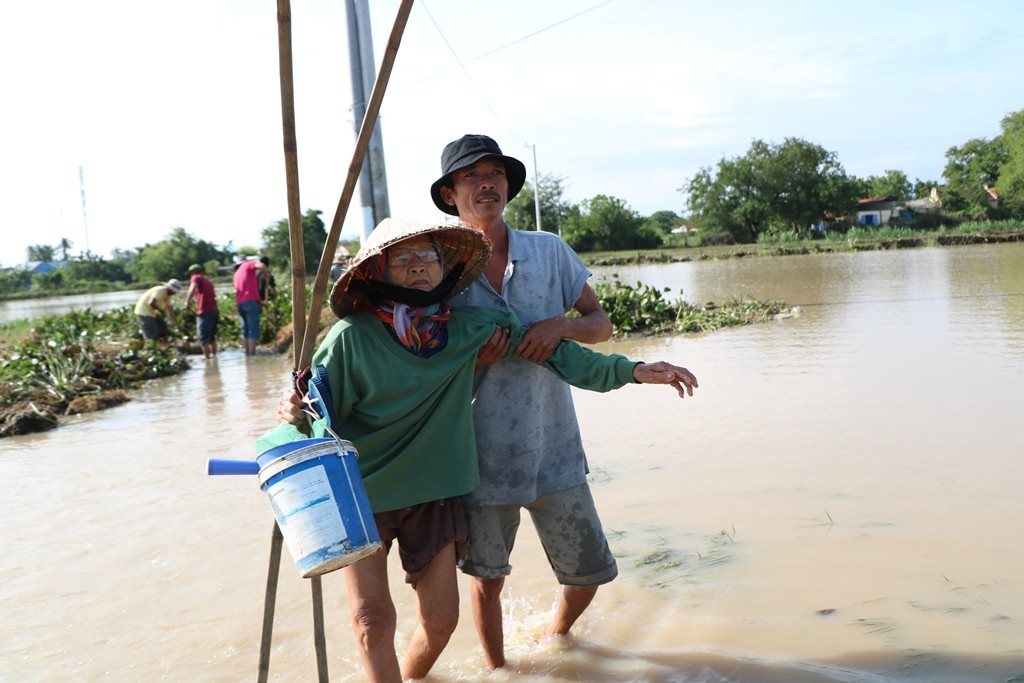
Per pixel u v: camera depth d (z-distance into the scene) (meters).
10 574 4.50
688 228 94.06
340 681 3.23
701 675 3.04
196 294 14.93
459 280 3.16
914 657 3.03
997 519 4.21
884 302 14.87
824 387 7.58
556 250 3.44
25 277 93.88
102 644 3.63
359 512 2.53
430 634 2.98
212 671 3.36
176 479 6.23
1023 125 72.50
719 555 4.07
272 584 2.78
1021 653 3.00
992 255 30.48
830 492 4.79
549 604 3.78
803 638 3.24
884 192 116.69
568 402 3.38
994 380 7.29
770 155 75.12
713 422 6.63
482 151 3.17
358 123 11.84
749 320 13.70
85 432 8.57
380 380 2.88
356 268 2.89
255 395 10.09
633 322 13.31
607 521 4.65
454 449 2.98
